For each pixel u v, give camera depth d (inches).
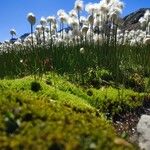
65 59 525.7
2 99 241.9
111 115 385.7
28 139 182.4
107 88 455.5
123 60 577.3
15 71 533.6
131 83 496.7
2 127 201.2
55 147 177.8
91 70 498.3
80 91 419.2
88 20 562.6
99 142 182.9
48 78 455.8
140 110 406.6
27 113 219.8
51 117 221.1
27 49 633.6
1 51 739.4
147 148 259.6
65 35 665.0
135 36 729.0
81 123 223.3
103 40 569.3
